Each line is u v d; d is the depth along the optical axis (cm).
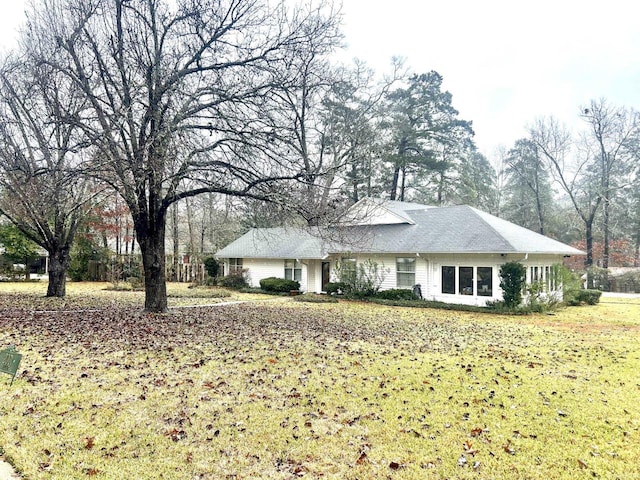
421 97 3309
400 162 3195
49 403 532
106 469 384
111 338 932
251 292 2458
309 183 1151
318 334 1070
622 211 3738
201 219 3716
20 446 418
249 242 2862
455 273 1889
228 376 666
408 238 2056
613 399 598
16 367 572
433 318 1481
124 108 1047
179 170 1065
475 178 3706
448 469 402
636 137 3130
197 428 474
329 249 2219
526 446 452
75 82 1098
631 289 3027
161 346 866
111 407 525
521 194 4094
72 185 1303
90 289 2431
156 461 401
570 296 2002
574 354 893
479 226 1909
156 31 1178
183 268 3152
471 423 509
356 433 475
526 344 1005
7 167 1248
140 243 1341
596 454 435
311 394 594
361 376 686
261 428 479
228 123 1129
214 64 1187
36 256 2962
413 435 473
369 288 2077
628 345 1000
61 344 862
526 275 1789
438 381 669
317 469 396
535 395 612
